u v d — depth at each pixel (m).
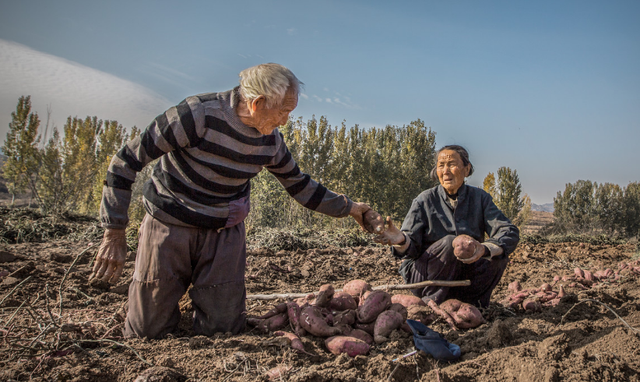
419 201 3.61
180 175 2.54
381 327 2.64
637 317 2.91
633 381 2.08
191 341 2.49
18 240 8.12
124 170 2.46
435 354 2.35
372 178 32.47
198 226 2.59
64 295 3.86
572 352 2.33
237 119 2.45
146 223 2.62
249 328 2.92
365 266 6.71
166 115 2.40
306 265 6.36
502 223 3.35
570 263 7.90
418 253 3.55
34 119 27.11
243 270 2.82
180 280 2.68
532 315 3.21
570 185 43.25
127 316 2.70
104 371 2.13
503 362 2.27
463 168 3.47
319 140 30.80
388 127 40.94
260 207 13.80
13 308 3.25
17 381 1.97
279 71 2.37
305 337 2.60
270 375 2.11
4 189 45.81
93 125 35.25
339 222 19.52
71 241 8.06
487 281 3.38
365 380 2.14
